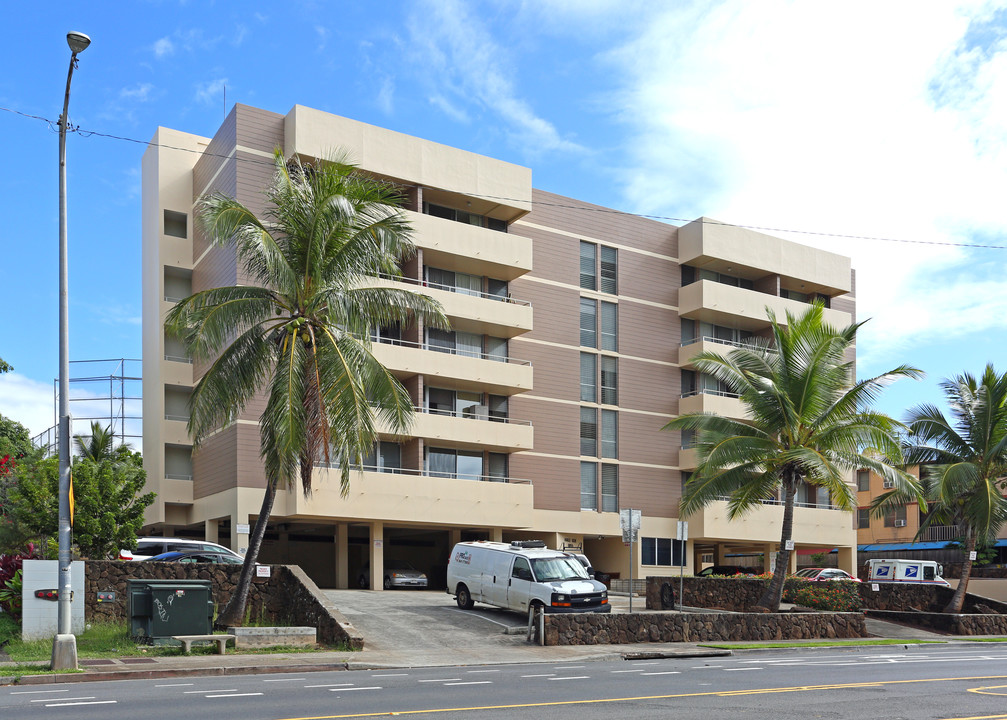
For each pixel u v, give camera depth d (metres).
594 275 45.16
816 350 27.89
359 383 21.16
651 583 31.44
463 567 27.05
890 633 29.09
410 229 22.30
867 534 63.31
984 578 41.72
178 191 41.88
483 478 40.03
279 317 22.05
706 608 32.03
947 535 57.78
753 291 47.72
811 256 50.53
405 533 44.38
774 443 28.31
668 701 12.10
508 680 14.84
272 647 19.48
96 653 18.03
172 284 41.34
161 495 39.59
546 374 42.75
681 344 47.44
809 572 42.44
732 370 29.38
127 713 10.75
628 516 24.55
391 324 38.88
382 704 11.62
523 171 41.44
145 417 42.19
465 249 38.81
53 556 24.08
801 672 16.52
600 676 15.59
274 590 23.47
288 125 36.19
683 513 29.42
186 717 10.45
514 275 41.84
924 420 34.53
